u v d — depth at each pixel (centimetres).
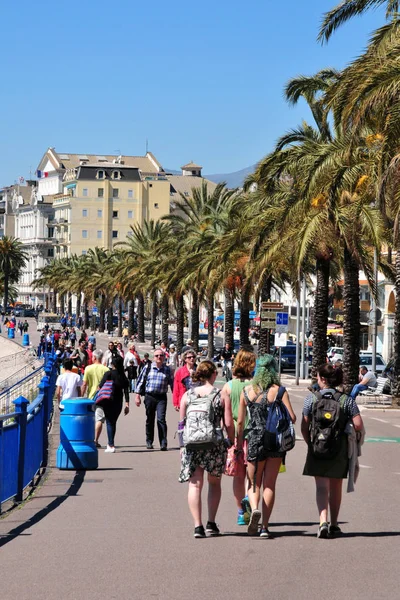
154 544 1133
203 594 888
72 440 1900
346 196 3822
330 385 1182
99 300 17075
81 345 4806
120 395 2228
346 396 1170
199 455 1179
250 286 5103
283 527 1248
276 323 4969
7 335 14562
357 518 1326
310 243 3888
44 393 1955
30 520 1309
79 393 2375
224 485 1686
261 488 1221
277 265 4991
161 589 909
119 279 11556
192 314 8006
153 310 9762
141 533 1207
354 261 3903
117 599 870
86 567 1006
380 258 4475
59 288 18500
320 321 4478
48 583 933
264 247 4381
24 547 1116
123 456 2136
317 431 1159
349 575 968
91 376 2377
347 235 3769
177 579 950
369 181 3388
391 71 2630
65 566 1011
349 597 879
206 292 7100
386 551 1090
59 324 16950
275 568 1000
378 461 2092
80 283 15862
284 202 4116
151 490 1611
